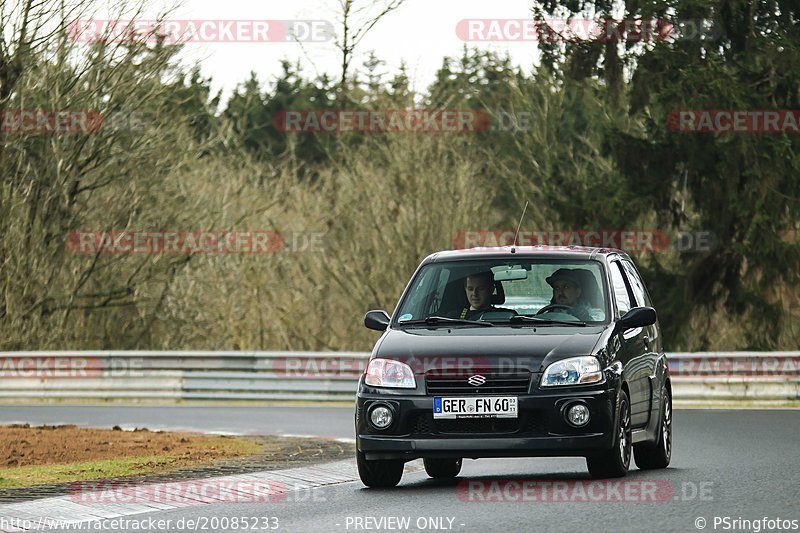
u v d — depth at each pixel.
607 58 118.50
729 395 77.44
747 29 114.62
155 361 85.88
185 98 112.19
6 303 111.25
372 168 135.38
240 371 84.12
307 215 139.75
